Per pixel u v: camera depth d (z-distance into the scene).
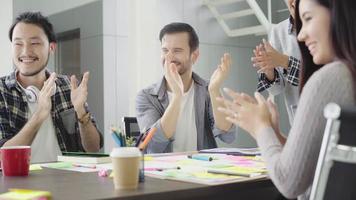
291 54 2.15
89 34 3.97
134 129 2.23
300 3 1.05
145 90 2.25
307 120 0.96
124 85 4.09
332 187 0.77
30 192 0.96
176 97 2.03
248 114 1.12
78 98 2.07
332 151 0.75
